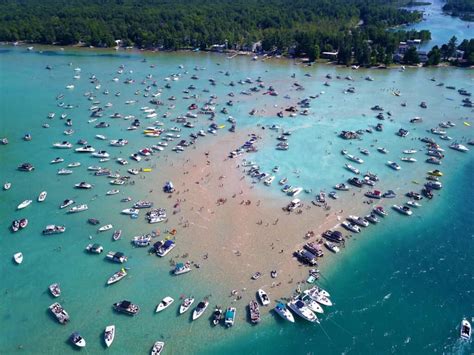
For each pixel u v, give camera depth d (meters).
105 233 107.00
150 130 164.38
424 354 78.81
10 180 131.62
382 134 165.00
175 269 94.62
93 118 176.38
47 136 160.38
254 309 85.00
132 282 91.94
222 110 185.38
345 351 79.00
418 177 135.88
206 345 78.94
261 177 132.50
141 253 100.06
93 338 79.75
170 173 135.25
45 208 117.38
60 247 102.38
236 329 81.88
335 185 128.75
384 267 98.25
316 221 112.56
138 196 122.69
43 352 77.31
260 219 112.81
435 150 152.00
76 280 92.69
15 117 177.38
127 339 79.50
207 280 92.44
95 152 147.62
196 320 83.19
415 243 106.38
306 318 83.44
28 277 93.56
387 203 121.50
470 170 141.25
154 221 110.88
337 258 100.19
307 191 126.00
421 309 87.75
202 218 112.81
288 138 160.25
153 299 87.81
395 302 89.12
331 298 89.44
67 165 139.75
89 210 116.31
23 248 102.19
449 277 96.06
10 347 78.31
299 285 91.75
